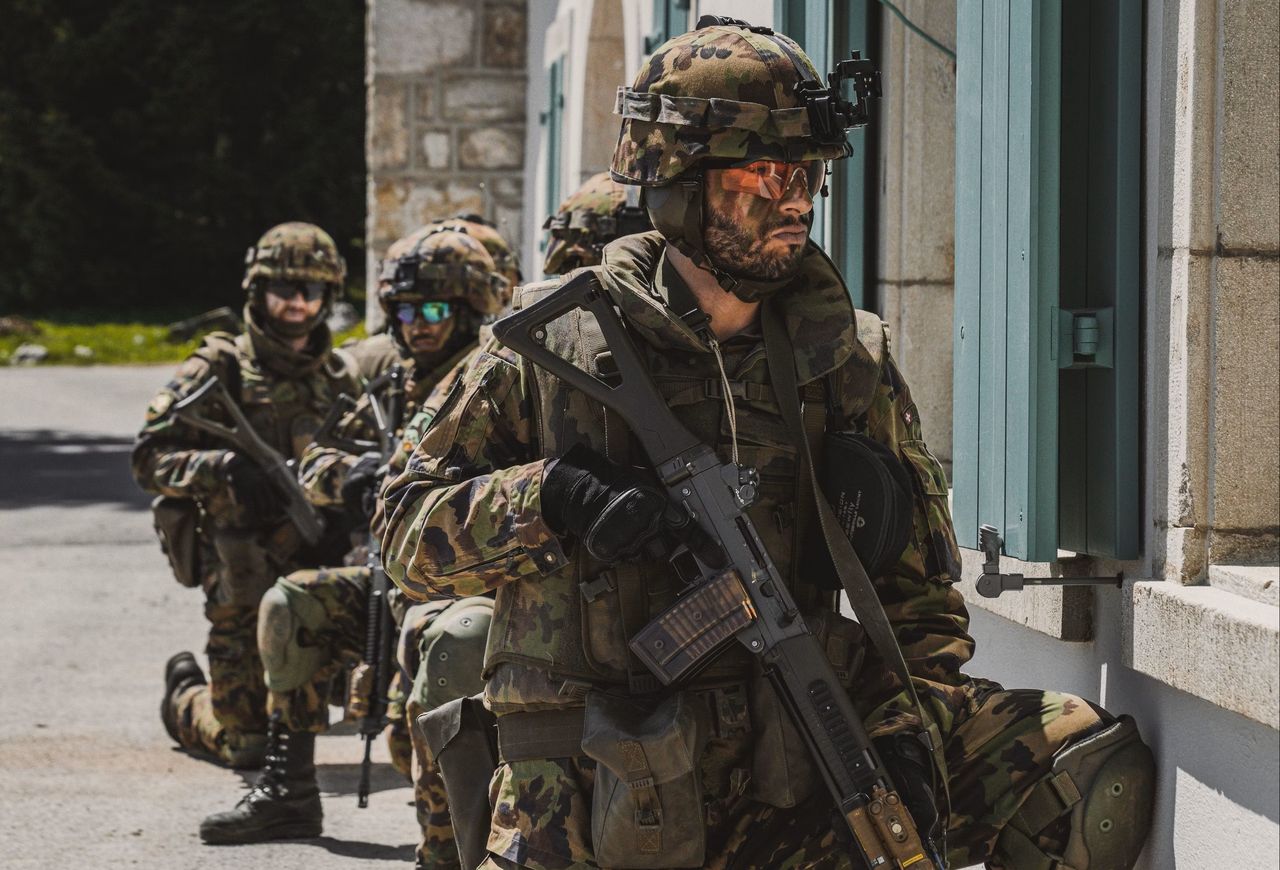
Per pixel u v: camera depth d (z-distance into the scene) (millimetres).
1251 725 4387
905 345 7293
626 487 4434
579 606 4633
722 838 4668
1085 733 4891
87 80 80500
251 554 10516
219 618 10695
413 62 22922
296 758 9109
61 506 22797
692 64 4535
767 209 4523
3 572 17688
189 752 11047
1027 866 4945
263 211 81438
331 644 9164
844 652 4691
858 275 7523
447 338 8906
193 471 10391
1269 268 4758
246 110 82250
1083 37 5281
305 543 10656
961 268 5742
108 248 80750
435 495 4727
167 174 82000
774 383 4637
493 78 23031
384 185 22953
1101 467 5160
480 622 7012
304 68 82562
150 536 20312
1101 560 5258
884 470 4586
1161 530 4926
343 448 10219
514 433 4805
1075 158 5336
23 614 15438
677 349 4656
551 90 17812
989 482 5508
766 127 4473
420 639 7406
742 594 4445
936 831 4555
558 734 4625
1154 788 4926
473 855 5070
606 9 15070
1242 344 4762
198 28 79938
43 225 77938
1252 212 4742
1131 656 4941
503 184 23125
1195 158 4734
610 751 4355
